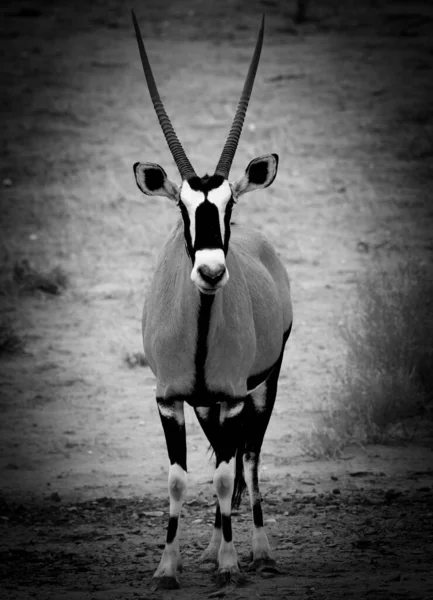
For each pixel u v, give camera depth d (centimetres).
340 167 7119
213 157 7238
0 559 2250
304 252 5669
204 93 8719
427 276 4500
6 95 8900
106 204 6694
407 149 7381
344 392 3575
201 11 11400
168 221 6378
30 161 7519
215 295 1986
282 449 3256
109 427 3588
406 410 3459
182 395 2078
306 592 1903
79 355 4441
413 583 1933
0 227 6362
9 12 11450
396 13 10888
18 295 5231
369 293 3950
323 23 10781
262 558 2119
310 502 2683
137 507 2723
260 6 11550
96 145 7781
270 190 6719
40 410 3781
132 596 1931
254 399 2348
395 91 8600
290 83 8894
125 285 5359
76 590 1989
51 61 9762
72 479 3044
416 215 6234
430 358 3612
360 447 3244
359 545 2273
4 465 3192
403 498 2711
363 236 5922
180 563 2098
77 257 5828
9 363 4341
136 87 9025
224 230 1939
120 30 10769
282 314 2408
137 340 4591
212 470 3098
